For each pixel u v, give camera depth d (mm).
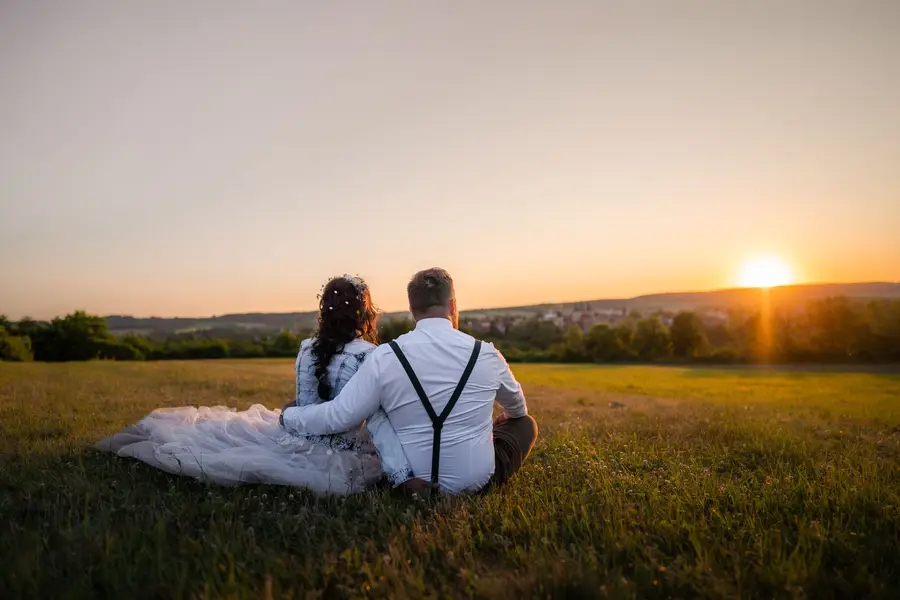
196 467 4020
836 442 6562
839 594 2566
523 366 58062
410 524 3279
